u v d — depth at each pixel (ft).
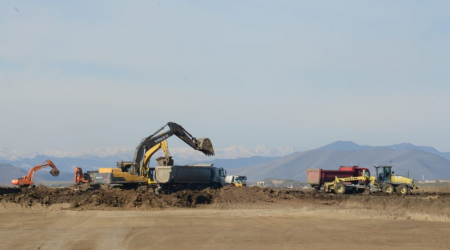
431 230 118.11
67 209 151.02
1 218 132.67
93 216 136.87
